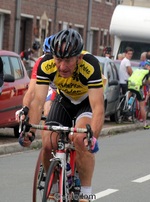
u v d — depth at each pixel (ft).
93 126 22.36
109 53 83.87
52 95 29.30
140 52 84.33
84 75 22.71
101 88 22.84
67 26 129.39
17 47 109.91
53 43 21.66
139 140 56.24
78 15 133.39
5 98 47.32
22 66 50.83
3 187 33.04
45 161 23.20
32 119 22.97
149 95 72.69
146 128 67.26
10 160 42.01
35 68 24.12
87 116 23.39
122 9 84.84
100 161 42.75
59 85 23.21
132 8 84.84
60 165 22.25
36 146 48.29
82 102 23.76
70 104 23.89
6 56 48.75
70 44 21.47
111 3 152.46
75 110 23.98
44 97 23.12
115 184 34.76
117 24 84.07
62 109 23.97
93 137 21.59
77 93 23.36
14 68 49.39
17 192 31.86
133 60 84.33
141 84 66.39
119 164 41.65
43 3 118.32
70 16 129.90
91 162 23.03
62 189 22.04
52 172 21.91
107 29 152.66
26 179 35.32
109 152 47.39
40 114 23.12
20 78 49.88
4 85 47.16
